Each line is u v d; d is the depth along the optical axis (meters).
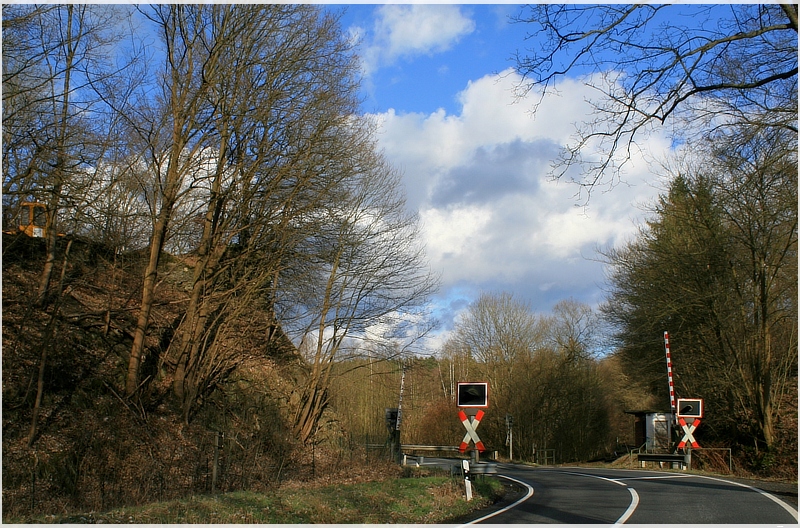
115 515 9.95
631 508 13.01
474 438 15.77
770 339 27.55
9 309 16.08
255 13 19.41
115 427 15.37
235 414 20.08
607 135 10.83
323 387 22.75
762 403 26.69
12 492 11.94
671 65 10.15
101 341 18.12
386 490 14.61
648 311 32.28
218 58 18.92
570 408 49.16
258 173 20.55
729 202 23.39
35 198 15.03
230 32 19.25
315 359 22.69
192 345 19.14
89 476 13.48
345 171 21.53
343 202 22.27
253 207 20.86
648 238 33.56
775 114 11.61
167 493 13.63
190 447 16.61
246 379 22.34
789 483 19.41
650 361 34.50
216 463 14.37
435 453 50.28
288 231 20.77
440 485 16.11
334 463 21.03
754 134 11.49
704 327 30.06
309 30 20.48
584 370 50.47
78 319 17.55
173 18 18.27
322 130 20.66
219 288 20.66
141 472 14.03
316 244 22.39
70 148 15.16
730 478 21.28
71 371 16.27
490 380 53.59
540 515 12.20
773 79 9.94
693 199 28.70
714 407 30.78
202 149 19.61
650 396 49.72
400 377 26.55
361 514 11.84
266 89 19.75
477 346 54.62
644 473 24.06
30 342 15.55
